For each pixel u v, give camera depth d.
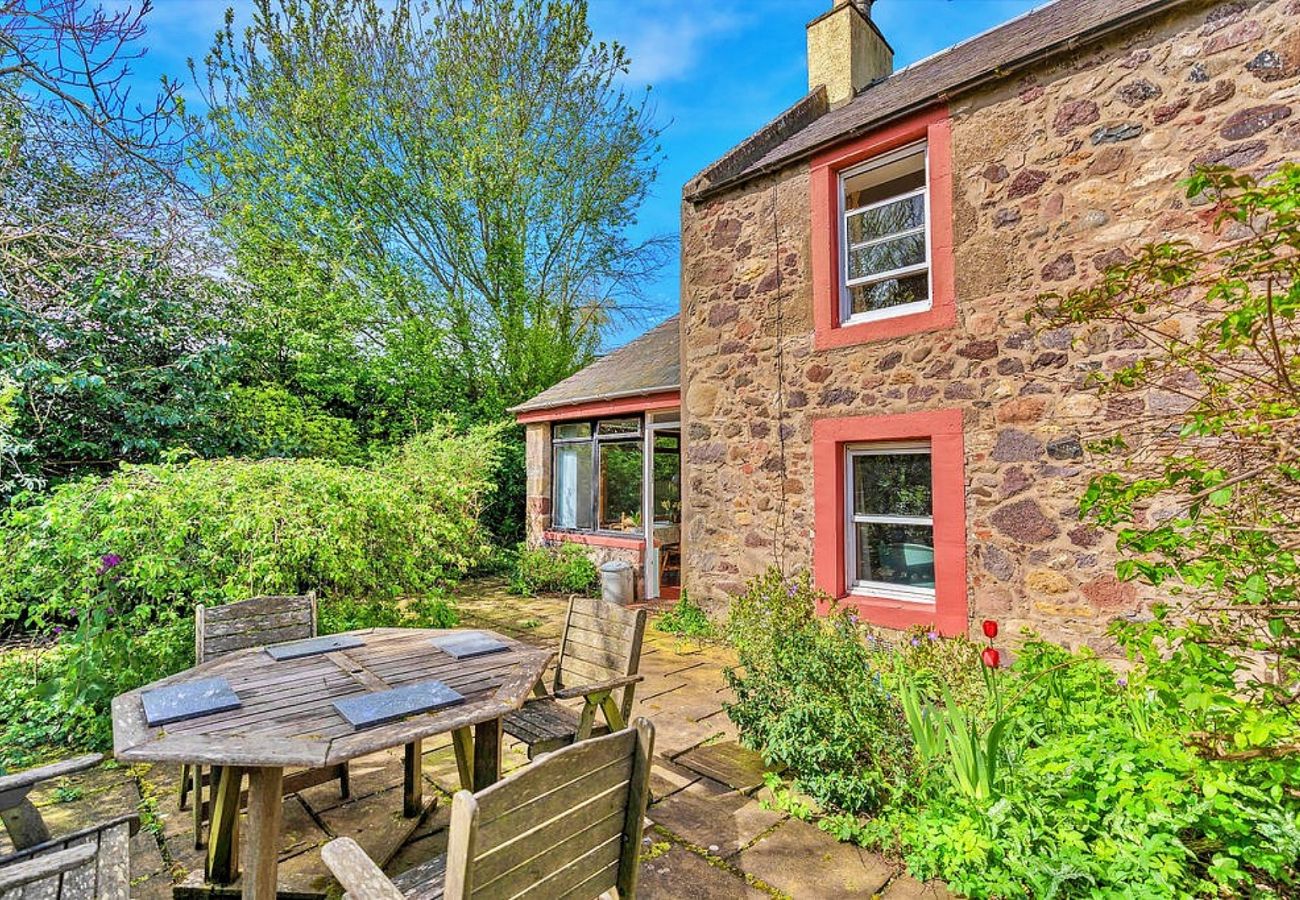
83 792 3.09
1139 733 2.40
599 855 1.53
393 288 11.51
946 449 4.56
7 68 3.68
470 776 2.79
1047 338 4.14
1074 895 2.02
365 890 1.30
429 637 3.13
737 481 5.89
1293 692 2.18
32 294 5.58
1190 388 3.56
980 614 4.39
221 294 8.50
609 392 8.04
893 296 5.11
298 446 8.32
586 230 13.88
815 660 3.17
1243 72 3.55
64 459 6.21
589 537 8.77
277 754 1.77
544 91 12.55
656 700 4.31
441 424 10.53
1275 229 1.77
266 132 11.21
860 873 2.42
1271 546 1.98
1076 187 4.07
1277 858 1.85
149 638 3.83
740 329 5.89
